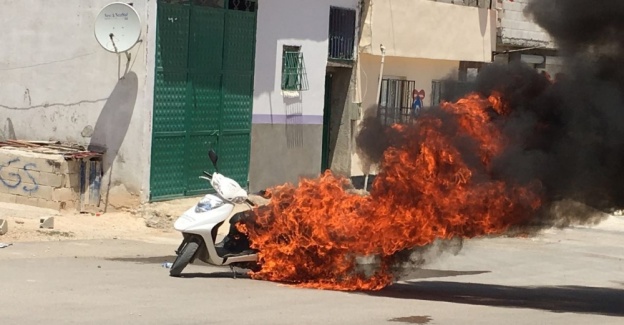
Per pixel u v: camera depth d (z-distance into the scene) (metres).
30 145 16.61
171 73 16.59
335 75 22.41
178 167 17.03
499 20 26.58
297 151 20.53
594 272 14.32
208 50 17.55
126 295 8.73
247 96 18.83
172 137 16.77
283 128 20.03
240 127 18.69
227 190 10.45
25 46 17.09
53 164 15.68
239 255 10.48
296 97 20.30
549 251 16.72
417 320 8.11
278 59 19.61
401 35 23.22
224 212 10.38
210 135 17.84
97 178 16.30
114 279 9.78
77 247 12.66
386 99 23.58
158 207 16.06
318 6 20.66
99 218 15.73
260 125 19.31
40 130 17.06
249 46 18.72
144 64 15.99
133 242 13.76
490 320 8.32
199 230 10.23
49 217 13.98
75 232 14.06
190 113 17.19
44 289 8.81
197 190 17.61
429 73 25.12
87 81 16.53
